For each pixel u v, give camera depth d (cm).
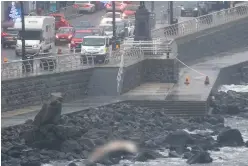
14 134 11544
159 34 18275
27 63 13625
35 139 11450
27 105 13300
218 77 17150
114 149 11612
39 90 13538
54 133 11438
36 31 17250
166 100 14162
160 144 12125
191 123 13588
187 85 15838
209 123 13750
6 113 12738
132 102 14175
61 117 11969
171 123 13338
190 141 12188
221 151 12150
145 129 12825
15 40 18238
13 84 12975
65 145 11400
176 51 17088
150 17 17462
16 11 19588
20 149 11175
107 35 17750
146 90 15175
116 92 14662
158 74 16038
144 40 16350
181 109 14088
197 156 11481
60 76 13988
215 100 15488
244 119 14625
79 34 17812
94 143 11588
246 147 12388
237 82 18550
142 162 11425
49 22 17762
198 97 14462
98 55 15175
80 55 14800
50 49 17788
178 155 11744
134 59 15788
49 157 11150
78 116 12862
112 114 13262
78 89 14462
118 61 15500
